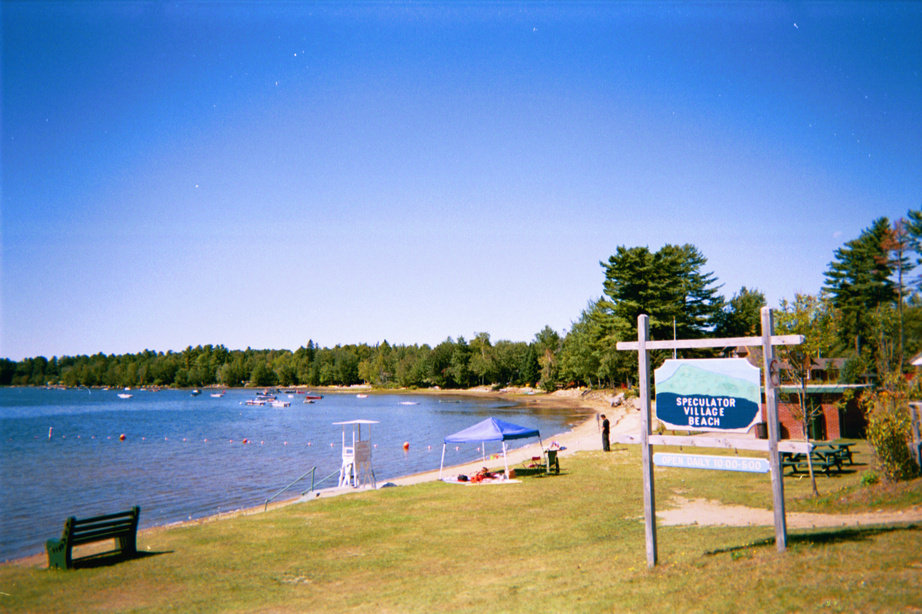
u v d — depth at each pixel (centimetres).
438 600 859
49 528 2364
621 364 7031
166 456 4631
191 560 1205
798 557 787
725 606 658
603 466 2378
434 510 1639
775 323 1761
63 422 8550
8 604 955
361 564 1136
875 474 1348
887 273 4038
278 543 1326
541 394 13162
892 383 1402
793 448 824
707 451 2559
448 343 17275
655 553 902
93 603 954
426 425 7288
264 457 4522
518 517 1506
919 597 605
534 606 768
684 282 7138
